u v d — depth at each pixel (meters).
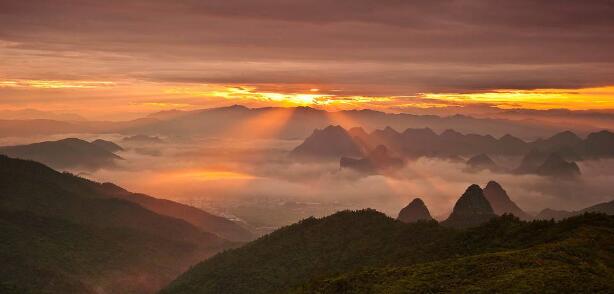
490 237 113.81
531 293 74.62
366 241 151.88
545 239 101.00
